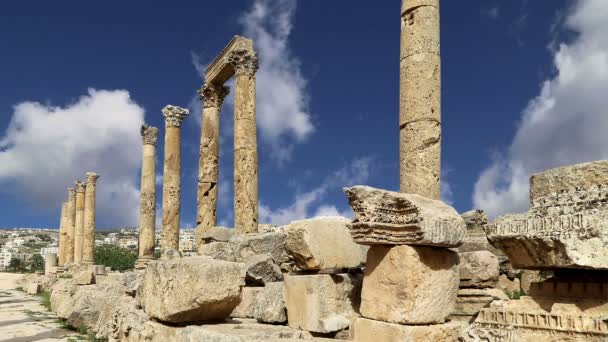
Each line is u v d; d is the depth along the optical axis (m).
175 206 26.03
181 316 9.17
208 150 24.38
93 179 45.06
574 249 6.21
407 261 7.27
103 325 14.72
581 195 6.55
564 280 6.95
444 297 7.50
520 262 7.08
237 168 20.16
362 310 7.88
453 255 7.80
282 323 9.73
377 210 7.62
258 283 12.03
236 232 19.69
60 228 59.69
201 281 9.18
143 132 30.73
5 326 17.95
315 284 8.84
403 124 10.98
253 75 21.16
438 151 10.71
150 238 29.39
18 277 52.94
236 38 21.20
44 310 23.73
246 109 20.61
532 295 7.09
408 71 11.07
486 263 9.76
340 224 9.84
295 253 9.48
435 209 7.59
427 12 11.14
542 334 6.49
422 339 7.11
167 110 26.77
